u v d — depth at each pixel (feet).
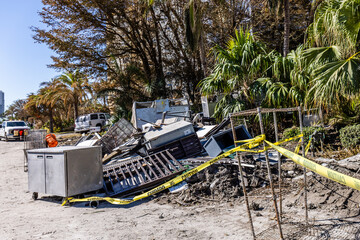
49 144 32.50
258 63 29.01
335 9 20.07
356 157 16.90
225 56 31.60
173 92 69.67
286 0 35.14
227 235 10.74
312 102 23.76
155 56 73.46
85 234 12.07
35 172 18.99
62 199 18.70
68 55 69.51
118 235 11.69
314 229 10.25
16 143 71.36
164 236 11.20
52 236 12.07
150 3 55.98
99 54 74.43
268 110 9.66
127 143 29.04
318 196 13.39
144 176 19.58
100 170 18.53
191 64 71.26
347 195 12.63
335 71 18.34
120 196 17.90
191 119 39.78
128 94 67.05
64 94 111.45
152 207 15.38
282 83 28.43
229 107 29.73
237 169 18.15
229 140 23.47
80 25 68.23
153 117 39.99
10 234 12.60
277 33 54.34
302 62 24.44
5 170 32.40
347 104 25.07
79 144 33.12
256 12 55.83
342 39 19.53
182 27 65.41
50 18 66.74
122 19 69.10
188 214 13.67
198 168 10.41
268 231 10.42
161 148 22.72
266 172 17.74
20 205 18.06
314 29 22.67
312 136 21.77
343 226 10.25
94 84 111.45
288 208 13.00
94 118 81.82
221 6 53.21
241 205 14.30
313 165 6.88
